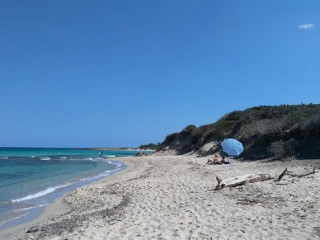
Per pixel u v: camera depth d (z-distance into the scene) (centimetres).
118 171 3381
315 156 2130
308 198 1143
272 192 1291
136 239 827
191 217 1001
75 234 907
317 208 1012
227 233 830
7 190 2078
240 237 794
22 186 2273
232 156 3062
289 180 1488
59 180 2623
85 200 1580
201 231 859
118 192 1656
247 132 3384
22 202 1666
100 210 1277
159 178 2038
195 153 4731
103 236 869
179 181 1809
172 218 1005
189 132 5838
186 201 1258
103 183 2125
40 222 1205
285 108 3775
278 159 2341
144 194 1498
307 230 816
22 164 4691
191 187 1579
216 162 2752
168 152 5897
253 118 3941
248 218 951
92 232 912
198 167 2547
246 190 1372
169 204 1230
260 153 2664
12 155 8488
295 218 923
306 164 1966
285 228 841
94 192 1761
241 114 4931
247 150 2927
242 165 2367
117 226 963
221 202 1181
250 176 1534
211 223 925
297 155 2259
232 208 1080
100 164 4694
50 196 1839
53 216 1319
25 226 1178
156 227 923
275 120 3117
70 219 1152
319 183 1375
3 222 1260
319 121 2330
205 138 4812
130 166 3950
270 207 1066
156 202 1290
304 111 2967
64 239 865
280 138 2594
